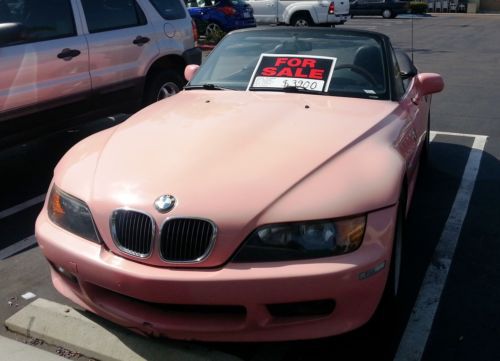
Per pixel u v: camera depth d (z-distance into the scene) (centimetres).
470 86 1070
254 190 260
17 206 504
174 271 253
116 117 780
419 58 1497
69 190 292
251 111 345
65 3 568
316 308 256
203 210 253
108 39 607
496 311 330
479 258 393
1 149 523
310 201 257
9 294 355
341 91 387
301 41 429
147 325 267
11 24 500
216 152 289
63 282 304
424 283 361
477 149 652
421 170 573
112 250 268
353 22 2927
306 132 313
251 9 1872
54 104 557
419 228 440
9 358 291
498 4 4075
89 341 296
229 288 246
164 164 283
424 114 489
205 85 413
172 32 694
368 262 254
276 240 251
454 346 299
